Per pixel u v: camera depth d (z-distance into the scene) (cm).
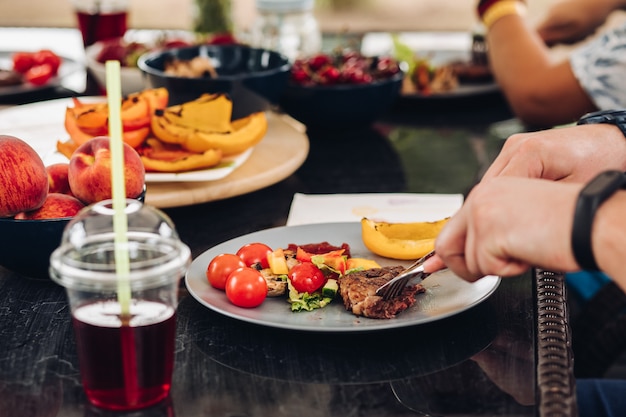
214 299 97
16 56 201
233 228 128
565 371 85
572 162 109
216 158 138
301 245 112
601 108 178
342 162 162
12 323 96
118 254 72
